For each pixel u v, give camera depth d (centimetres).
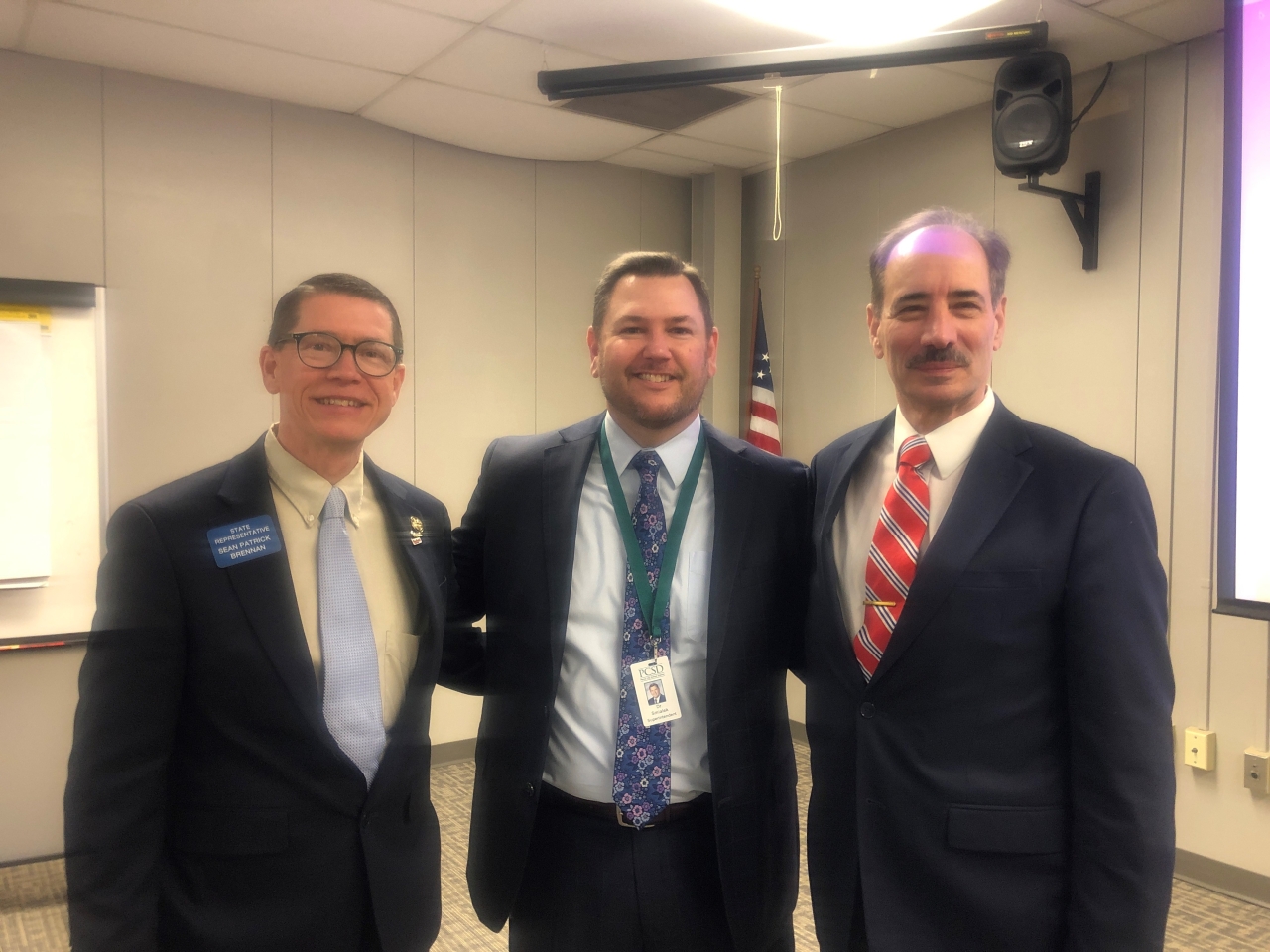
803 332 386
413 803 125
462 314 356
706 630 137
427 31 259
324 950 114
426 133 340
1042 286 302
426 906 127
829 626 127
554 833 136
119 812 106
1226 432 208
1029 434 121
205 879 110
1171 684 108
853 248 362
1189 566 267
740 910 132
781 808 142
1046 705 113
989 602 112
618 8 250
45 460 226
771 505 144
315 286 117
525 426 375
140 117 266
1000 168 268
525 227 374
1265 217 201
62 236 245
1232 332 207
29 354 229
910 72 287
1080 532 110
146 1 233
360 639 120
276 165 298
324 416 115
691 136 355
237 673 110
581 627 139
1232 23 204
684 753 135
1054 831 112
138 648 107
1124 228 279
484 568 149
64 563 227
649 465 143
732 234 411
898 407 129
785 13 254
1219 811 263
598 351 144
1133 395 278
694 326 139
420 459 347
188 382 254
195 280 265
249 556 112
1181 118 266
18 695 228
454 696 340
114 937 104
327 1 240
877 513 129
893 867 117
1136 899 103
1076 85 290
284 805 112
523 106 316
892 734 117
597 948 131
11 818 232
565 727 137
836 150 370
